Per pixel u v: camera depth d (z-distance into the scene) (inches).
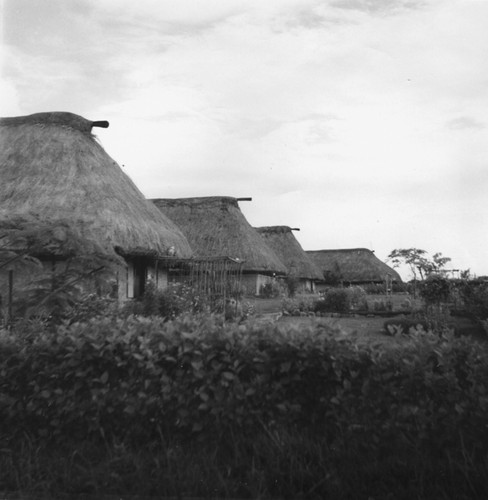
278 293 1241.4
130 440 150.8
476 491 123.0
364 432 138.9
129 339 157.2
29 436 157.0
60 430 154.3
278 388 145.9
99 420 153.1
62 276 211.3
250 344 152.1
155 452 147.6
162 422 151.1
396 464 132.8
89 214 628.1
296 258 1683.1
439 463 130.1
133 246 639.1
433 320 532.7
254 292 1261.1
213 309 581.0
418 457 131.6
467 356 137.3
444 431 132.3
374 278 1883.6
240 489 130.1
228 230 1259.2
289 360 147.9
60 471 140.3
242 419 145.8
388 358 142.9
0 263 214.5
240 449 143.4
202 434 146.8
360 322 677.3
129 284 684.1
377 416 139.9
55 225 213.0
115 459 139.0
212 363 150.3
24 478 136.0
